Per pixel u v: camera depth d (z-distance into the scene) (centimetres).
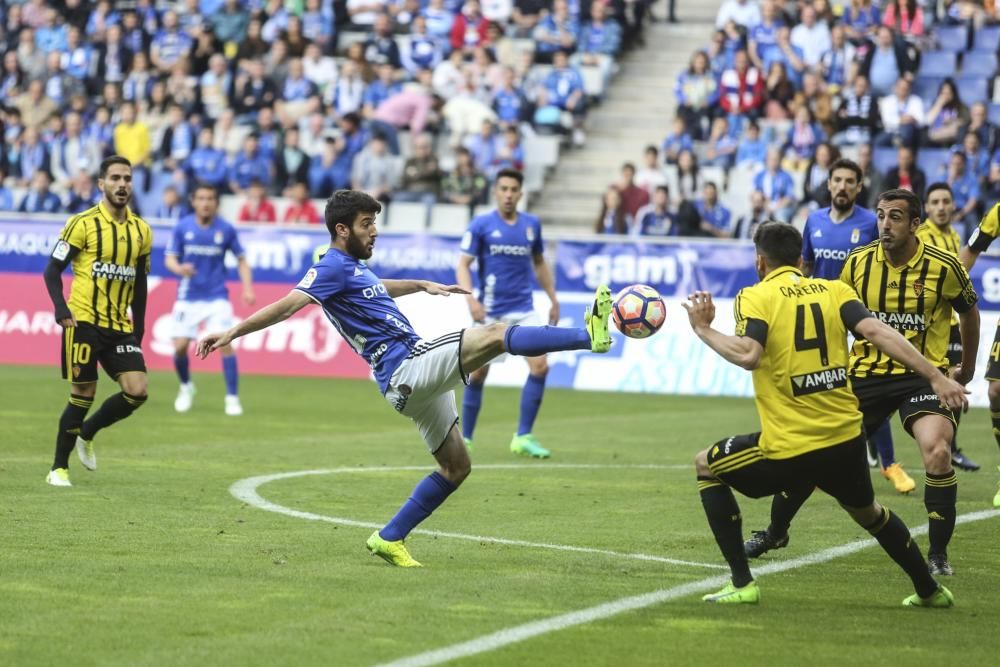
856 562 1227
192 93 4150
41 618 939
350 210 1173
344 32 4372
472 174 3662
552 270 3131
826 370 995
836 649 905
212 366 3341
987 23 3881
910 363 982
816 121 3547
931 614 1019
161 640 886
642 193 3475
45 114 4238
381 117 3900
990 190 3256
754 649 899
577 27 4184
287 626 928
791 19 3903
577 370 3155
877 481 1827
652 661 862
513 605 1009
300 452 1980
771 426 1002
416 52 4147
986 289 2867
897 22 3772
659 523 1419
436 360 1135
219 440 2112
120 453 1920
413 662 842
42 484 1596
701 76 3772
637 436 2289
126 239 1611
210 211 2530
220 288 2566
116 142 3978
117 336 1622
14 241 3372
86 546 1212
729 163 3622
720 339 991
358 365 3259
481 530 1361
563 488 1681
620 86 4159
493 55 3997
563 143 3934
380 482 1689
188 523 1354
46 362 3350
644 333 1116
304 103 4016
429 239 3127
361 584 1074
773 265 1025
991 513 1549
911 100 3547
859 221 1673
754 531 1408
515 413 2661
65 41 4425
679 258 3042
